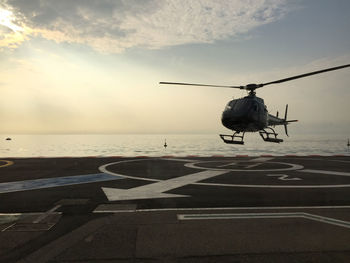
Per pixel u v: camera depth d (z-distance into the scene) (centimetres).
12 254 450
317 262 429
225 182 1114
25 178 1191
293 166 1633
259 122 1845
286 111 2667
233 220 627
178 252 459
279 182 1113
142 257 441
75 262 423
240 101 1864
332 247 483
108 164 1691
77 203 777
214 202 790
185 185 1048
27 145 15250
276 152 7788
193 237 524
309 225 594
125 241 504
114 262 425
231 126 1898
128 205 755
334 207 738
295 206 748
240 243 497
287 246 486
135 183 1087
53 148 11531
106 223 603
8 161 1827
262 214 673
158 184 1067
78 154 7394
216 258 440
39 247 477
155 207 734
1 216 653
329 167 1581
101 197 851
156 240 509
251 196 866
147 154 7212
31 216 654
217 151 8825
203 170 1454
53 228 571
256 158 2136
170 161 1888
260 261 430
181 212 688
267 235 536
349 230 566
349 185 1052
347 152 7412
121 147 12200
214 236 529
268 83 1784
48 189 966
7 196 862
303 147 11656
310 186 1029
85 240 508
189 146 13338
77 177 1224
